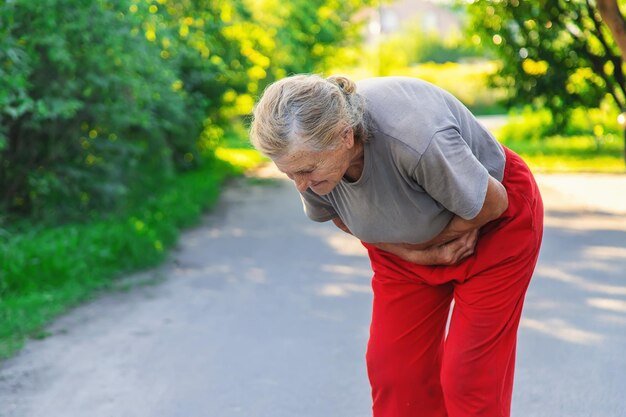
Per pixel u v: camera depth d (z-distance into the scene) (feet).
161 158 41.50
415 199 8.73
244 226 31.01
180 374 14.83
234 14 39.42
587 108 41.68
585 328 16.78
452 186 8.38
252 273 22.95
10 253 21.18
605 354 15.20
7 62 22.57
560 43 39.17
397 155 8.38
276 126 7.85
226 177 47.60
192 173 46.24
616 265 22.40
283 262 24.39
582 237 26.53
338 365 15.06
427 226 8.97
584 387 13.64
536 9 36.11
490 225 9.31
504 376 9.43
